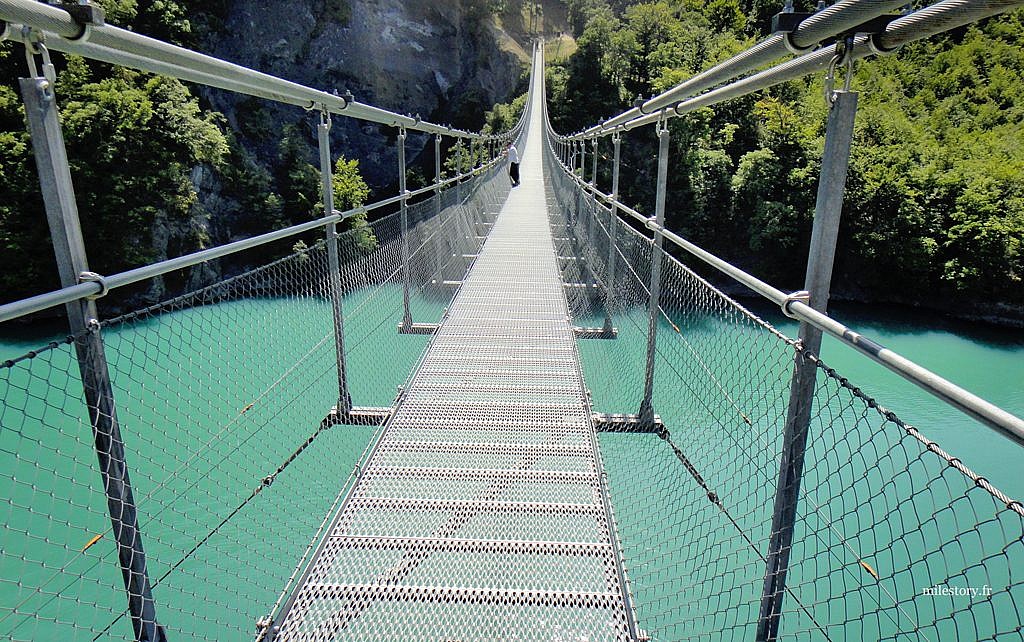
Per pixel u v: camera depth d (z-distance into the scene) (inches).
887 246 802.2
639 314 128.6
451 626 66.7
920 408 422.6
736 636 158.2
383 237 139.2
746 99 1035.9
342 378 112.7
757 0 1608.0
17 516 220.2
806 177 895.1
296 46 1280.8
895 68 1362.0
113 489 51.1
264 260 848.3
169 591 179.6
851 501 245.3
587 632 66.4
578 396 118.9
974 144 1021.8
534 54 1849.2
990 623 204.4
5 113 627.5
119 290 655.8
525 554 76.6
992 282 745.6
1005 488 320.2
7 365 40.2
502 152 459.5
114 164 655.1
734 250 962.7
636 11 1563.7
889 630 195.5
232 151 851.4
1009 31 1416.1
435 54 1535.4
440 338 150.1
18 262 617.0
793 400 48.2
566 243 264.5
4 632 185.2
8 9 36.3
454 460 97.2
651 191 994.7
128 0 981.8
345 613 67.8
